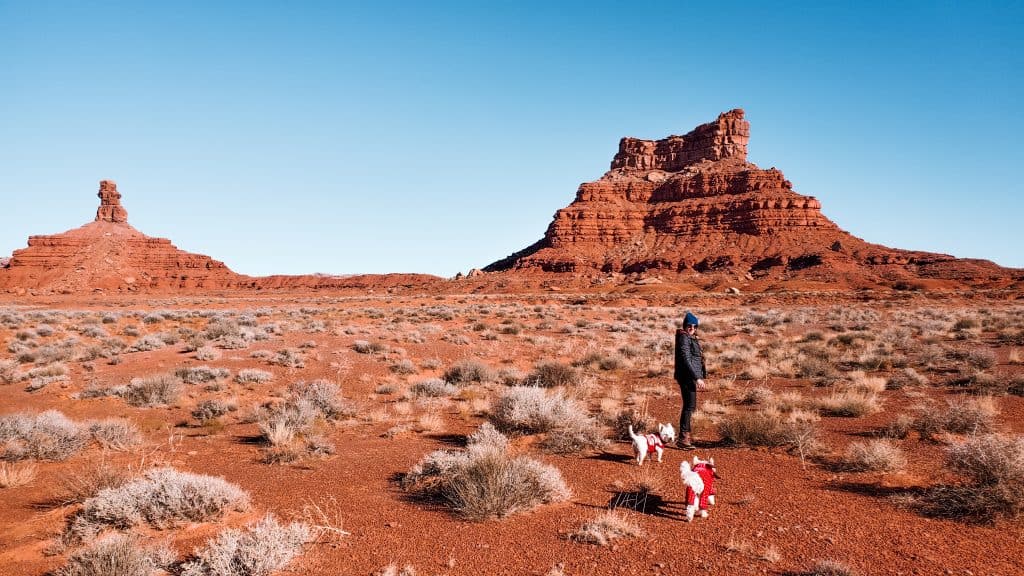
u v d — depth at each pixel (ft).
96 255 627.05
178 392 53.62
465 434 39.09
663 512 23.20
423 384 55.26
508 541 21.01
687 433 33.63
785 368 61.72
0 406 50.83
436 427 40.70
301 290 616.39
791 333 111.24
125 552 19.06
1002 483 21.06
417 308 212.02
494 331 118.83
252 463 33.24
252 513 24.72
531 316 167.02
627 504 24.25
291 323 135.33
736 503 23.90
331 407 45.80
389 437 38.96
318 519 23.79
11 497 27.68
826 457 30.32
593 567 18.58
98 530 22.75
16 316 156.97
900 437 33.71
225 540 19.69
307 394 47.78
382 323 136.87
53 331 116.06
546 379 55.77
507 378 61.72
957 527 20.39
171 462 33.35
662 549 19.62
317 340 96.07
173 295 523.29
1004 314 140.26
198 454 35.50
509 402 40.06
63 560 20.61
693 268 487.20
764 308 220.23
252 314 181.06
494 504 23.34
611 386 56.39
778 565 18.02
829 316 156.56
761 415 37.37
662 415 42.91
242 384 60.03
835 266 429.38
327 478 29.84
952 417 33.96
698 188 607.37
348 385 60.13
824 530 20.56
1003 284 341.21
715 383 55.77
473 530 22.22
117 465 32.32
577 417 37.47
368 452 35.17
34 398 54.03
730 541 19.65
